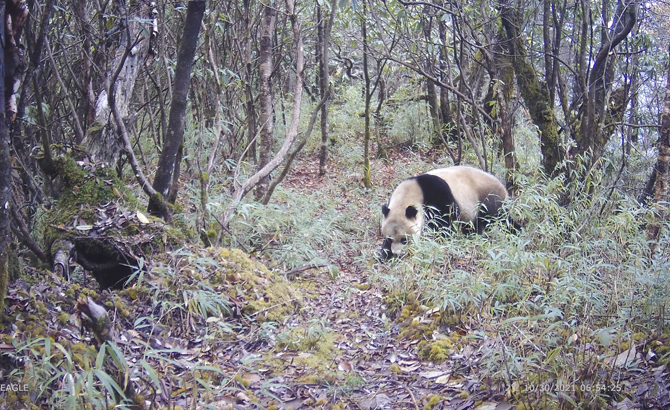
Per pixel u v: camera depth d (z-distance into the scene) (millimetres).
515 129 11078
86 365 2982
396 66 14766
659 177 5797
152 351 3242
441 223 7078
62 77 6988
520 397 3385
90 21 6672
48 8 4391
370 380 4023
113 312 4277
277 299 5125
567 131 7809
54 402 3000
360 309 5398
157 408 3105
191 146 8492
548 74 8422
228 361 4211
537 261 4945
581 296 4395
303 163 12078
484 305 4770
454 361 4121
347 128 13688
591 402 3127
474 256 5738
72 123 7340
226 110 8711
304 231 6914
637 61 9398
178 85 5320
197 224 6059
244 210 5992
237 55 8547
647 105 10477
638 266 4891
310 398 3748
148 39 6215
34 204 5469
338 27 10719
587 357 3574
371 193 9906
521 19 8156
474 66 11594
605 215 6645
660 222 5586
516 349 3889
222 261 5285
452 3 8094
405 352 4441
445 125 11625
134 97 9219
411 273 5508
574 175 7293
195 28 5145
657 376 3385
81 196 5027
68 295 4117
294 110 7137
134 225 4941
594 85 7527
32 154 5305
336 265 6738
